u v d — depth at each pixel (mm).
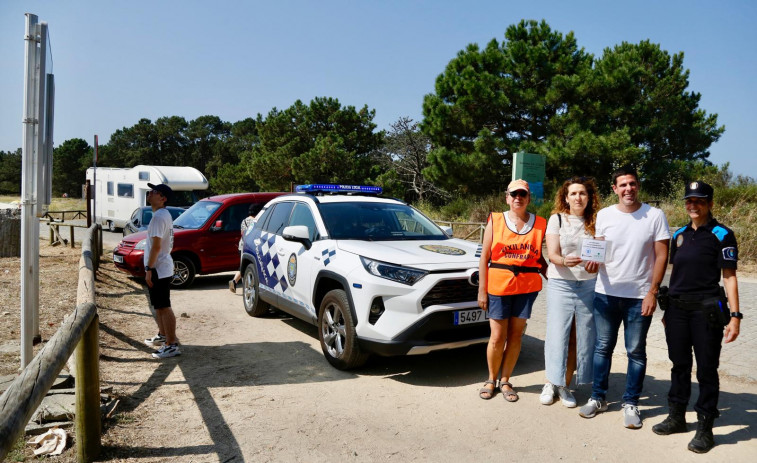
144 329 6539
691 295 3564
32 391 2299
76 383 3264
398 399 4398
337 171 28453
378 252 4965
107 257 12961
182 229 9633
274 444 3584
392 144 34062
